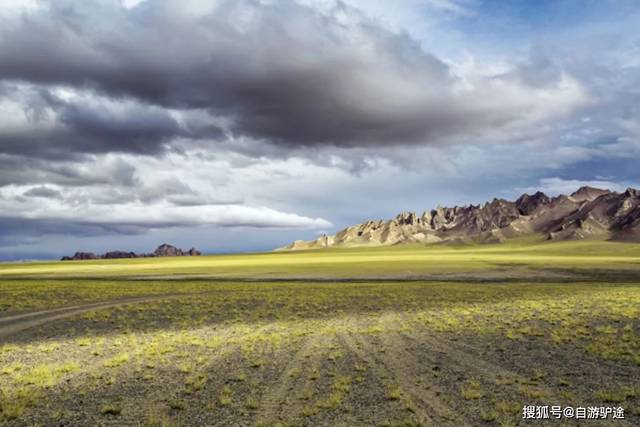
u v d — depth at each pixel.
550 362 18.95
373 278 82.81
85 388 16.81
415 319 33.06
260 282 75.44
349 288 60.97
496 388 15.53
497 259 153.38
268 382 17.03
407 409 13.66
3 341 27.88
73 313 39.56
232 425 12.75
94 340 27.30
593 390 14.97
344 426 12.44
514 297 47.25
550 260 138.38
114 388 16.73
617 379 16.11
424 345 23.45
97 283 74.19
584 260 135.38
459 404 13.97
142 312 39.84
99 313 38.94
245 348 23.59
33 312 40.94
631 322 28.39
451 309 38.38
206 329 30.75
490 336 25.52
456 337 25.55
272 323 32.97
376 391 15.52
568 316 31.89
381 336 26.45
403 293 53.22
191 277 88.00
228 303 45.47
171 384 17.12
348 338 25.98
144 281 79.00
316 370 18.64
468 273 92.00
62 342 26.95
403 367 18.80
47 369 19.42
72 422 13.30
